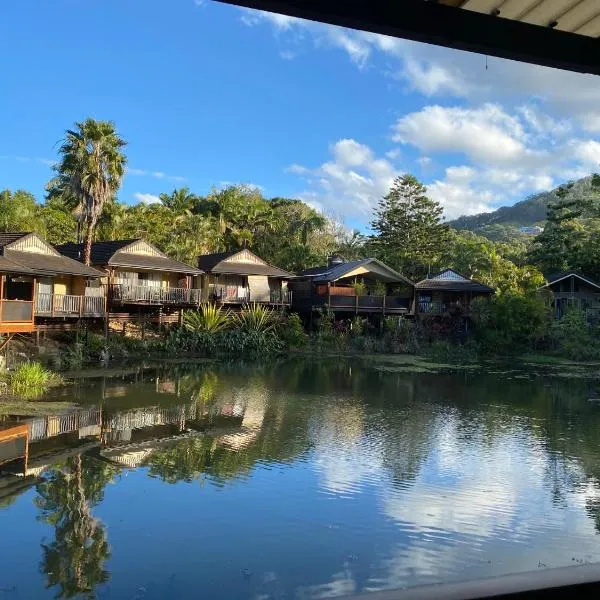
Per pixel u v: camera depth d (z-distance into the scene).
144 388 20.97
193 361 29.72
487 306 39.84
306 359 33.06
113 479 10.89
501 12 2.31
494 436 15.28
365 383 24.55
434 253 58.75
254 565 7.58
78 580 7.07
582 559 8.02
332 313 38.94
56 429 14.56
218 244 51.75
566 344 37.03
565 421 17.52
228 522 8.96
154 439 13.93
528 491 10.85
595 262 48.22
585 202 51.56
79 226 41.62
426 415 17.89
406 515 9.45
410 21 2.19
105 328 29.17
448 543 8.41
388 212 59.41
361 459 12.68
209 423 15.90
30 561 7.55
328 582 7.18
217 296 36.28
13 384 19.14
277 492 10.37
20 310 20.83
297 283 42.31
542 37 2.41
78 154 28.80
